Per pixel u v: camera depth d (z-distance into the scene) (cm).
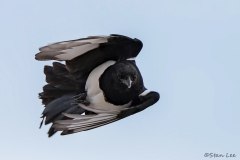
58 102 1452
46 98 1483
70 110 1441
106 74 1364
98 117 1280
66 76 1483
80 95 1386
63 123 1259
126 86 1359
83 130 1268
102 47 1332
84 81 1387
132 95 1384
